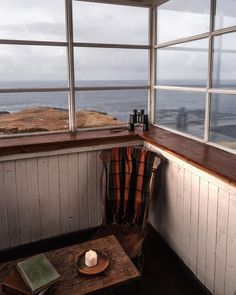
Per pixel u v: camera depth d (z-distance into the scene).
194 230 1.90
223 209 1.59
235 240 1.52
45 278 1.28
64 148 2.27
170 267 2.16
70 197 2.43
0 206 2.21
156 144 2.19
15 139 2.28
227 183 1.50
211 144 2.06
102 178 2.23
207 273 1.80
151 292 1.93
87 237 2.55
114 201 2.24
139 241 1.98
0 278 1.36
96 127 2.66
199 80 2.13
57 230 2.46
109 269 1.43
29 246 2.38
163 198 2.27
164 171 2.20
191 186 1.88
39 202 2.33
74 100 2.50
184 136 2.36
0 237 2.26
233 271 1.56
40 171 2.27
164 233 2.33
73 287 1.31
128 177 2.24
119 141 2.42
